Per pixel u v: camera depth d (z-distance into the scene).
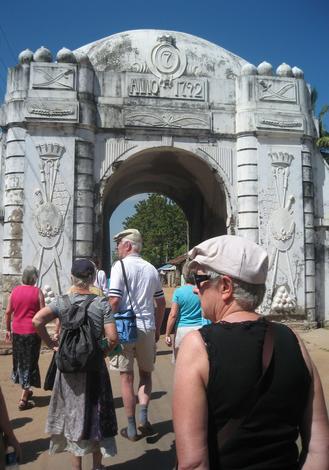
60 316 4.14
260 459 1.73
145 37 13.43
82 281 4.27
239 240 2.13
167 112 13.14
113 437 4.08
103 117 12.87
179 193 19.61
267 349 1.87
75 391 3.97
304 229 13.20
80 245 12.26
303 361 1.91
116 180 15.68
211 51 13.73
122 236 5.45
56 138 12.44
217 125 13.35
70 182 12.37
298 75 13.75
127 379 5.03
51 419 4.04
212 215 15.85
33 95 12.36
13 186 12.23
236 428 1.75
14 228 12.09
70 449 3.93
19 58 12.66
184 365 1.83
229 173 13.34
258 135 13.20
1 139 12.79
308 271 13.10
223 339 1.86
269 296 12.73
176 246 58.19
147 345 5.16
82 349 3.90
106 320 4.12
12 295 6.73
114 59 13.19
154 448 4.99
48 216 12.16
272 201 13.11
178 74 13.34
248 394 1.76
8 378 8.37
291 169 13.30
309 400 1.90
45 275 12.02
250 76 13.34
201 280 2.16
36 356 6.66
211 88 13.48
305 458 1.83
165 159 15.41
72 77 12.55
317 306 13.42
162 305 5.56
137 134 13.06
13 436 2.81
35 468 4.61
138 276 5.19
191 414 1.74
